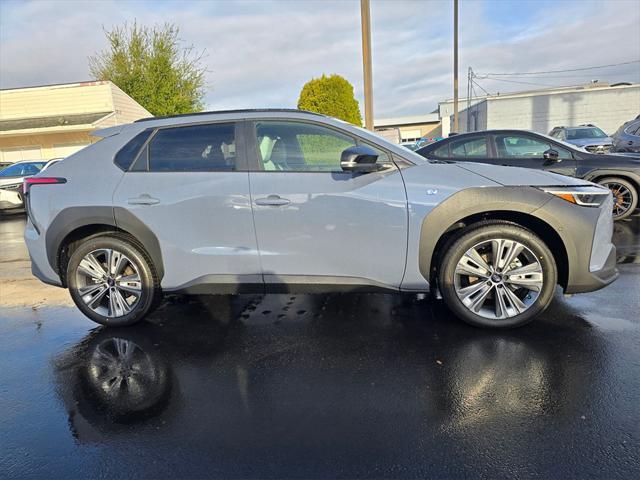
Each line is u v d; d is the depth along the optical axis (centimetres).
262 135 334
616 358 281
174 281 344
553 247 321
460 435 217
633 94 2764
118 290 360
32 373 300
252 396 261
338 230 318
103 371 299
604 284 312
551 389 251
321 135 329
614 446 205
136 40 2572
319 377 278
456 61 2234
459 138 691
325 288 331
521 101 2941
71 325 385
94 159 353
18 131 1716
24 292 495
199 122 344
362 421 232
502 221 315
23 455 217
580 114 2867
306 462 204
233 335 345
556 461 197
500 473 192
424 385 262
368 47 946
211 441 222
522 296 328
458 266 319
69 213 344
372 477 194
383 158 324
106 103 1889
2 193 1194
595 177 681
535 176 316
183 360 309
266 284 335
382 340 322
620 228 676
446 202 307
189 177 333
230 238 329
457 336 322
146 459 211
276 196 320
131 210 336
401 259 317
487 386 258
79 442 226
